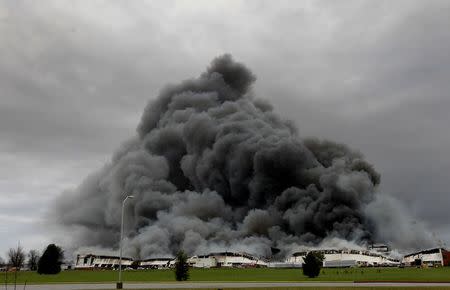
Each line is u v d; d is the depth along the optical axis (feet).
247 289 159.74
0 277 305.73
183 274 252.62
